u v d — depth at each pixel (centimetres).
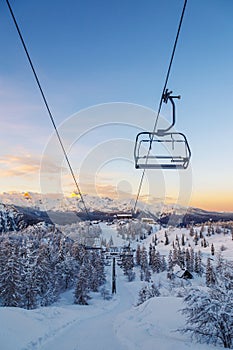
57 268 4612
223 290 1090
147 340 1007
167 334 1109
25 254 3922
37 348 874
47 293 3791
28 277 3500
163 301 1645
